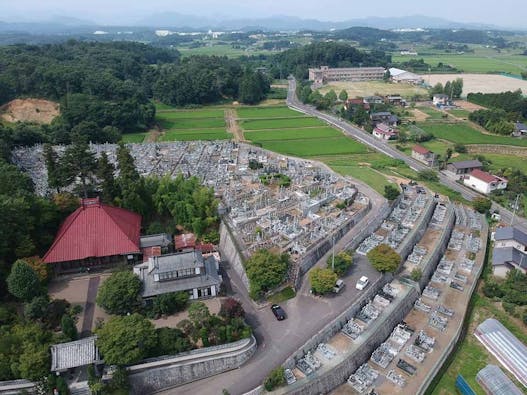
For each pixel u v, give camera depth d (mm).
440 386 75250
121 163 120125
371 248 110000
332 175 155250
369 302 90625
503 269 106188
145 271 89938
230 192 134625
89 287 91750
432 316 89562
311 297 90500
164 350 70938
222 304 82250
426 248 114688
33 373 63844
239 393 68062
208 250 106750
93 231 98938
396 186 148125
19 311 81438
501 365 79312
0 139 165125
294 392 68125
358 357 77312
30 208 99375
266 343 77625
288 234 109375
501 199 149500
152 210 121062
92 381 65125
